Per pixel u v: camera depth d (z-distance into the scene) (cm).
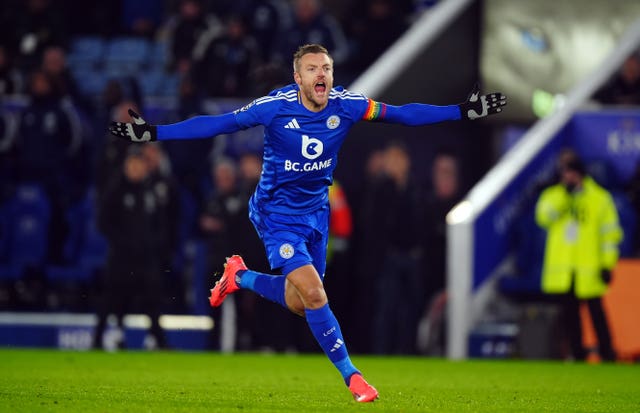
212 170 5766
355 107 2297
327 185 2403
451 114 2317
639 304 4919
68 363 3847
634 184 5250
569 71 5950
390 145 5272
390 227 5056
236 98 6078
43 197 5656
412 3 6631
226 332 5244
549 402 2500
